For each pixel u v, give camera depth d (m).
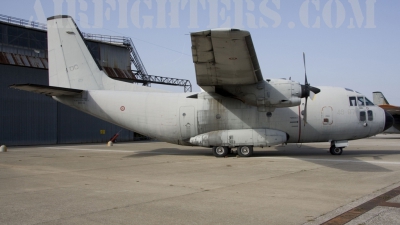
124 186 9.61
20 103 32.34
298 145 26.64
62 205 7.42
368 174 11.21
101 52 39.22
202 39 11.87
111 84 18.97
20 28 32.28
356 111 17.22
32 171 12.74
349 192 8.49
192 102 17.62
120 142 39.16
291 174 11.37
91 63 19.08
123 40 42.03
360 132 17.33
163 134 18.02
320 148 23.36
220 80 15.43
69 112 36.50
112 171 12.62
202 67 14.15
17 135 31.92
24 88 16.72
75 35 19.20
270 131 16.78
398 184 9.44
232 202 7.61
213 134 17.16
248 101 16.16
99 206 7.32
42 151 23.17
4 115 31.08
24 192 8.84
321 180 10.19
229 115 17.17
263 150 21.62
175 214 6.68
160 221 6.23
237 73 14.59
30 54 32.94
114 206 7.32
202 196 8.23
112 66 40.31
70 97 18.67
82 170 12.95
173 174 11.74
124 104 18.27
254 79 15.27
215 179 10.62
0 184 10.03
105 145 31.61
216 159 16.31
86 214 6.70
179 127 17.64
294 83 15.78
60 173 12.20
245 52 12.73
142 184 9.90
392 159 15.41
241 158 16.48
